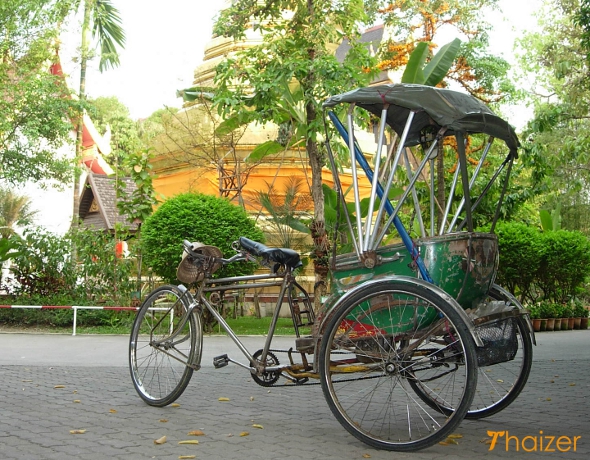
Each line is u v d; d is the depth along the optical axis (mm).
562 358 8891
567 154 14125
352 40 11867
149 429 4457
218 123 16484
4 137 17844
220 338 10539
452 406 4809
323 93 10977
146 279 14742
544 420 4805
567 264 14992
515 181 18906
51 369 7422
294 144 13141
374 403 5336
